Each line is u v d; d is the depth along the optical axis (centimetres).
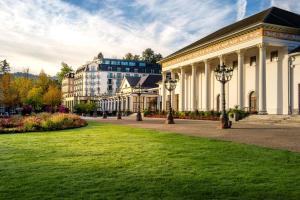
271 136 1544
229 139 1422
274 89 3584
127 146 1176
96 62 12444
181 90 5153
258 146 1150
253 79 3922
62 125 2258
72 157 931
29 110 3744
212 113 3981
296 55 3284
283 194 568
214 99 4725
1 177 686
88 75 12356
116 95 8506
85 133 1795
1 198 545
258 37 3362
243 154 974
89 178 677
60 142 1322
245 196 557
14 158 916
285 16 3728
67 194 566
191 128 2186
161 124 2802
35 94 7669
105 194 566
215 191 585
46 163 838
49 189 596
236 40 3731
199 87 5144
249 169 761
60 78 15100
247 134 1662
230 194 568
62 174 712
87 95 11525
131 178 677
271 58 3656
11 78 7006
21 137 1576
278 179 667
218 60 4541
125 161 865
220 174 712
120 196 555
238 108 3738
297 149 1082
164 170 753
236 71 4262
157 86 7956
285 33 3406
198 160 879
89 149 1097
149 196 556
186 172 732
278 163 830
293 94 3331
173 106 5672
